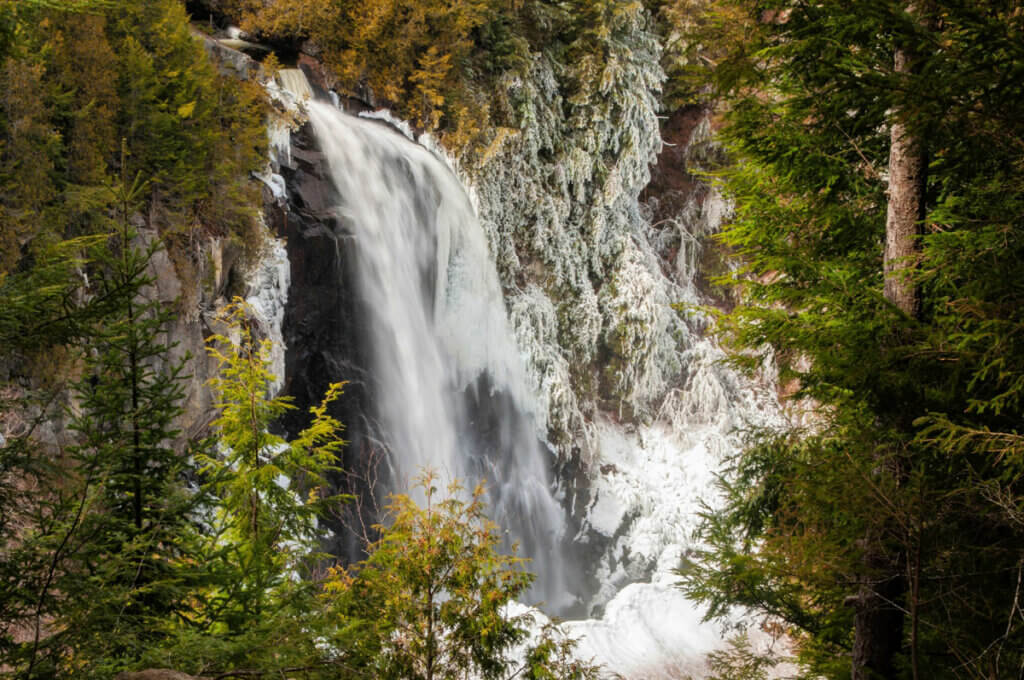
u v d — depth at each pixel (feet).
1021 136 12.38
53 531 12.30
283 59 53.31
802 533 17.63
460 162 58.70
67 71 31.32
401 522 19.36
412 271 52.34
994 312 12.79
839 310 16.99
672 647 41.98
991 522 14.30
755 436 26.27
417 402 51.78
